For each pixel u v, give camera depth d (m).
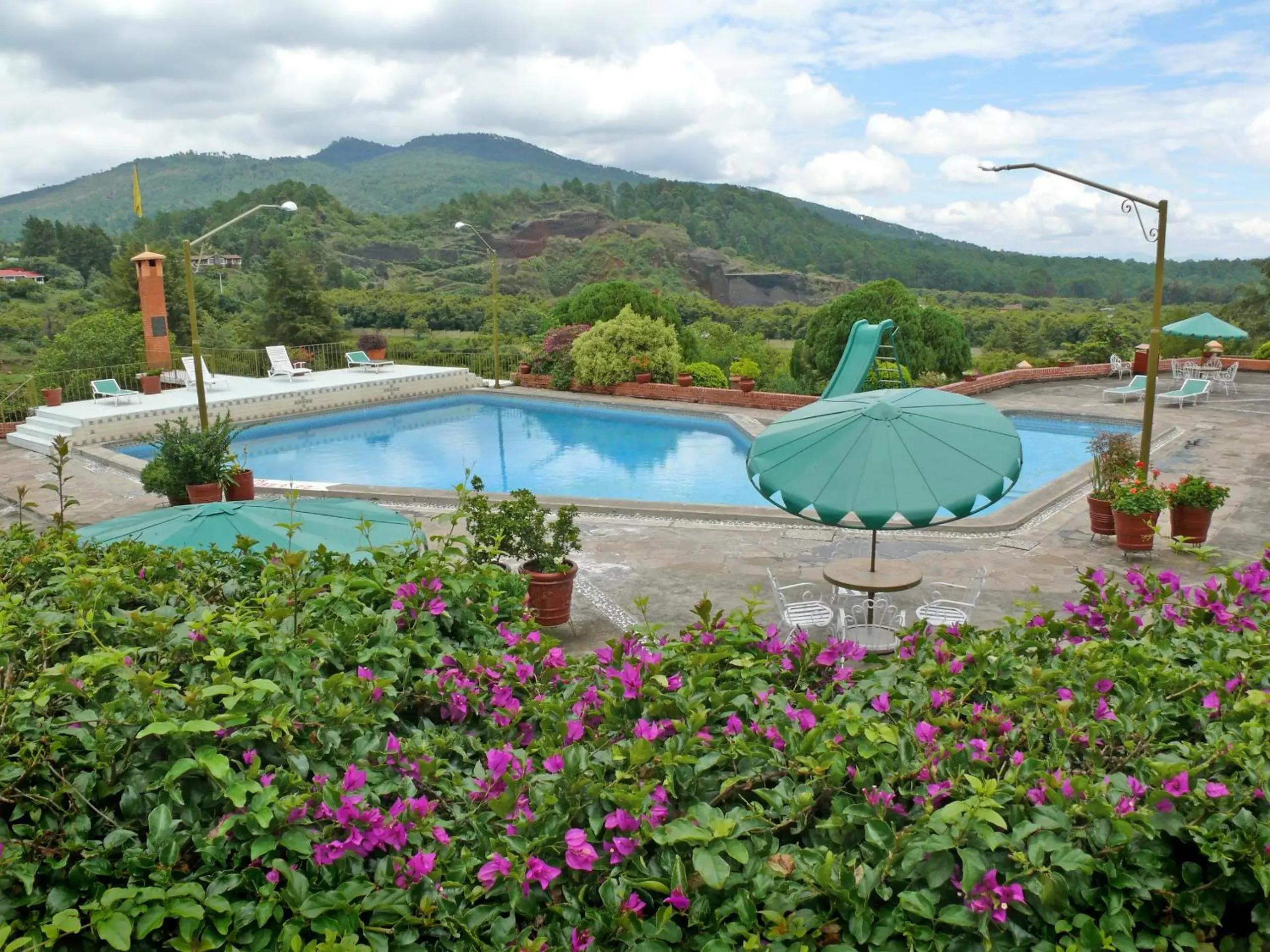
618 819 2.88
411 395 26.42
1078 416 20.23
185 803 2.96
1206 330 24.59
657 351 25.16
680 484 16.77
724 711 3.62
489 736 3.90
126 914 2.62
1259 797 2.99
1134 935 2.85
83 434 19.34
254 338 44.59
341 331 46.22
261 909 2.74
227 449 13.49
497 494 15.14
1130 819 2.84
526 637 4.49
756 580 9.95
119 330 29.50
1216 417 19.70
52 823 2.89
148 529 6.49
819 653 3.96
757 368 25.17
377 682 3.67
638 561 10.67
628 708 3.62
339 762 3.32
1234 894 2.93
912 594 9.35
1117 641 4.27
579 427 22.66
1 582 4.84
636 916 2.73
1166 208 10.85
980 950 2.63
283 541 6.26
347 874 2.94
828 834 2.96
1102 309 95.62
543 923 2.89
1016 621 4.47
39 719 3.17
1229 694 3.59
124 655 3.29
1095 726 3.34
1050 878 2.66
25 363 48.88
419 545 5.86
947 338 28.03
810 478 7.16
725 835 2.80
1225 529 11.58
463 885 2.94
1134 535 10.44
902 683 3.88
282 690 3.58
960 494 6.78
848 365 18.55
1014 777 2.96
